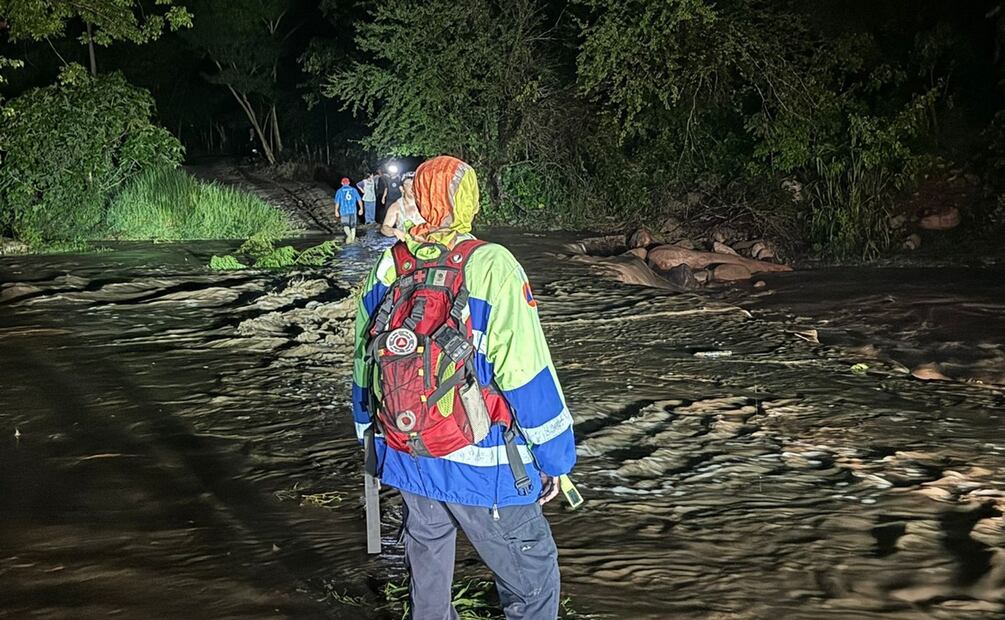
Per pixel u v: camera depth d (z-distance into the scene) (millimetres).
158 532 5195
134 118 23844
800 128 24609
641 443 7156
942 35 25797
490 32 27000
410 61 26953
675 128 27375
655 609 4297
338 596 4336
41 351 10164
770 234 24781
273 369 9281
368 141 27641
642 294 14805
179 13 21906
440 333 3068
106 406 7977
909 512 5703
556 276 17078
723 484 6227
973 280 19984
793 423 7793
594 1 24641
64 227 22531
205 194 24625
